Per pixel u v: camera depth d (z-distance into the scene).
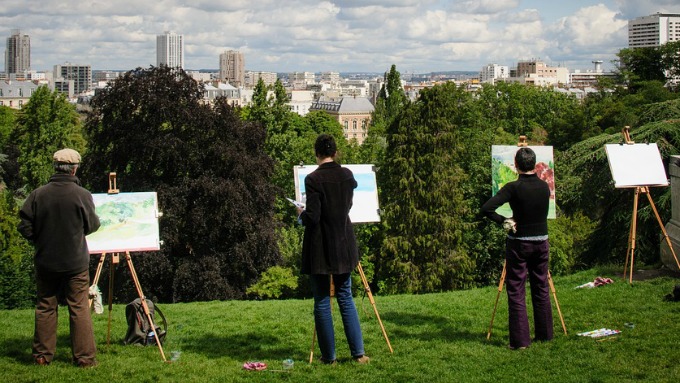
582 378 7.93
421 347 9.64
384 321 11.88
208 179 31.11
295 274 37.53
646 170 13.64
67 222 8.51
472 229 39.53
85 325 8.84
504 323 11.26
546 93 80.25
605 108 55.12
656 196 20.86
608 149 13.68
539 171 12.45
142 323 10.67
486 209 9.17
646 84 50.84
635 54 57.47
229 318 13.42
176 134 32.53
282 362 9.01
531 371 8.29
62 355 9.46
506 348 9.42
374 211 11.00
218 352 10.03
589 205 24.22
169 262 30.27
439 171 38.75
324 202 8.33
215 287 30.61
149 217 10.61
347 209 8.50
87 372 8.52
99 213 10.46
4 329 12.31
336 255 8.36
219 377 8.36
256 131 34.59
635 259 21.70
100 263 10.21
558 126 61.59
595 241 24.06
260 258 32.50
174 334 11.69
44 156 75.12
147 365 9.02
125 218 10.50
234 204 30.81
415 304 13.98
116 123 31.86
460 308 13.04
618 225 23.06
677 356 8.58
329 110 198.25
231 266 32.28
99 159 32.53
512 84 81.25
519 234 9.24
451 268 37.66
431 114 39.47
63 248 8.52
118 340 10.97
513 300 9.36
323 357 8.83
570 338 9.71
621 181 13.49
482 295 14.99
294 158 51.94
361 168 11.32
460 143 43.03
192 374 8.55
